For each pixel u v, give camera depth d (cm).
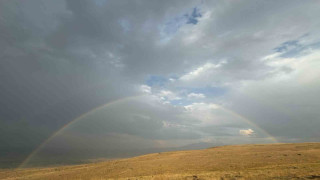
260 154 5578
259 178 2894
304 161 4194
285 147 7275
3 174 6781
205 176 3334
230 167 4166
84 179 4397
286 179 2712
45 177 5125
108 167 5756
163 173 4175
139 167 5175
